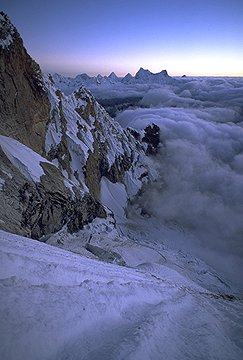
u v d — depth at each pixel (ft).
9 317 24.18
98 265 63.67
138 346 27.76
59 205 115.44
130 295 41.73
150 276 80.89
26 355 22.02
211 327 41.88
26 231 85.20
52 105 170.40
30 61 143.74
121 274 60.39
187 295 59.57
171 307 44.80
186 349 32.71
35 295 29.12
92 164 212.84
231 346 38.65
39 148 144.87
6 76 125.70
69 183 132.16
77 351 24.95
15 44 132.77
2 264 33.83
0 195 85.87
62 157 165.07
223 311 57.21
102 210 161.27
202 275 165.78
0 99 121.08
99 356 25.08
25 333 23.27
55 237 111.86
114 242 142.10
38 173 111.24
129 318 34.86
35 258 43.93
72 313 28.99
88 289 36.55
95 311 31.78
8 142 113.19
